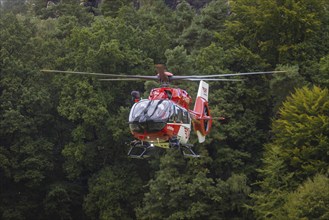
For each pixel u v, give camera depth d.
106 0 122.44
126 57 89.31
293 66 80.94
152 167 83.38
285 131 70.31
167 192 75.81
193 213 72.19
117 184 83.12
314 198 59.25
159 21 109.44
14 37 90.56
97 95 86.00
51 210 87.19
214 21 100.56
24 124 85.62
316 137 67.50
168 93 41.53
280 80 79.81
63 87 88.50
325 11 94.00
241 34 94.50
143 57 93.06
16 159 85.25
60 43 96.62
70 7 118.50
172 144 40.53
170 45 101.81
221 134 79.12
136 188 84.19
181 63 83.69
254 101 86.31
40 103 87.50
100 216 82.62
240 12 94.62
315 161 66.06
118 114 88.31
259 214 68.12
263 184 69.06
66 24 102.75
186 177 75.62
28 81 89.12
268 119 87.88
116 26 96.62
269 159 70.12
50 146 87.25
